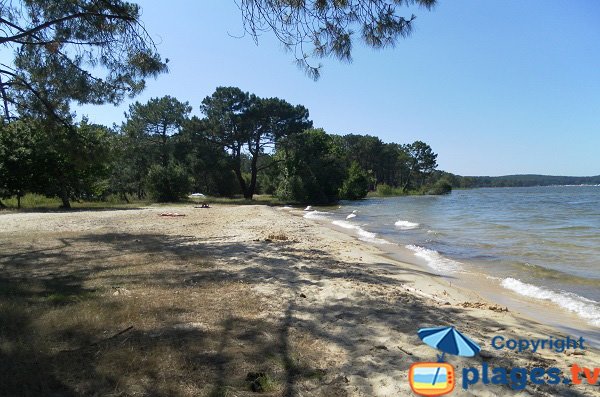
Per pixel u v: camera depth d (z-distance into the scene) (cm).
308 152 4850
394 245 1480
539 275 985
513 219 2517
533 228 1995
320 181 4769
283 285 765
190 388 359
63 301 611
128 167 4953
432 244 1512
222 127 4738
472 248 1410
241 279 808
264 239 1421
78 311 554
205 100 4800
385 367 412
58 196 3228
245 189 5166
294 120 4825
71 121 1256
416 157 10650
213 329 510
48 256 1026
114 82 1116
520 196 6750
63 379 367
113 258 1005
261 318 564
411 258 1229
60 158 2914
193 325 522
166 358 415
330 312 602
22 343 440
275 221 2155
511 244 1484
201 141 4797
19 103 1149
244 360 422
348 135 11000
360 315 590
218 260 1012
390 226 2197
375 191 9812
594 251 1305
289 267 946
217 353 437
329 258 1118
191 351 436
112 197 4525
